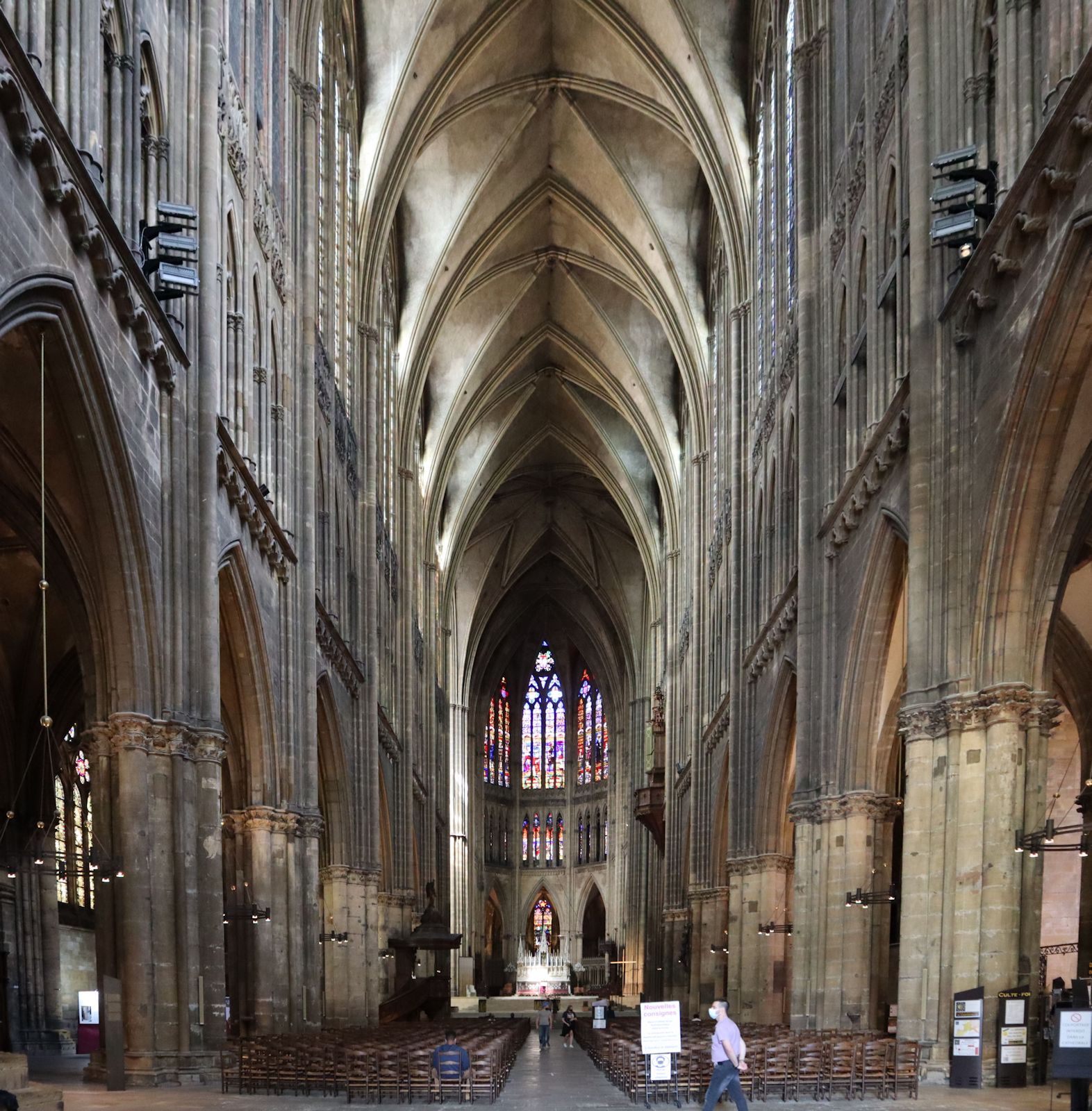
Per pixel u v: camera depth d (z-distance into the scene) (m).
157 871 20.66
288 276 32.16
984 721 20.19
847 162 30.53
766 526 40.72
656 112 49.50
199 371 22.77
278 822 28.86
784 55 38.81
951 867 20.33
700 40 44.16
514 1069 32.56
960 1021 19.19
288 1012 28.58
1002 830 19.62
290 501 31.14
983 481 20.48
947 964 20.25
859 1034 22.86
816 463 32.25
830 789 29.62
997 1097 17.94
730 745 43.59
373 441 44.91
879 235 27.11
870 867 28.03
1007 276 19.62
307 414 32.62
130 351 19.84
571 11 47.41
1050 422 18.98
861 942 27.80
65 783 36.78
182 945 20.77
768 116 41.62
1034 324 18.31
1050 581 20.09
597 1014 43.81
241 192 26.95
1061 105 17.12
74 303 17.25
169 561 21.78
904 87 25.27
